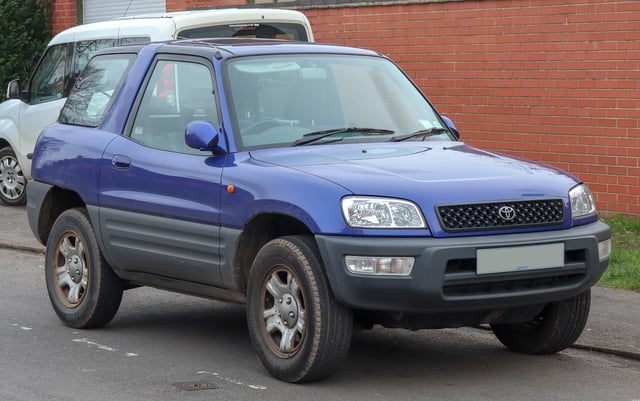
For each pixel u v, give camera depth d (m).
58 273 8.70
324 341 6.51
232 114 7.39
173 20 12.73
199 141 7.18
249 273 6.99
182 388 6.73
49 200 8.88
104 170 8.11
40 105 15.72
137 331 8.45
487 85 14.01
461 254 6.31
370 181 6.51
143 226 7.76
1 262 11.81
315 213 6.46
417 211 6.36
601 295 9.45
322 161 6.97
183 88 7.83
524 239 6.52
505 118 13.87
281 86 7.67
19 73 20.59
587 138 13.09
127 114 8.20
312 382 6.82
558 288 6.72
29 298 9.81
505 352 7.76
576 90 13.12
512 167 7.05
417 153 7.24
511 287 6.57
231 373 7.11
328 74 7.91
